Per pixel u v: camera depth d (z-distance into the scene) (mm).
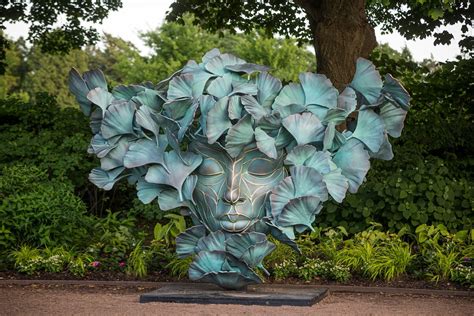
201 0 16797
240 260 7688
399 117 8031
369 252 9531
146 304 7613
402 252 9484
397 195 10797
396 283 9133
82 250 10094
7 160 13297
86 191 13805
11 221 9953
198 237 7930
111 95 8086
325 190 7508
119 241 10133
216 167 7758
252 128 7492
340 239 10266
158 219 13438
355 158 7836
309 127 7562
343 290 8867
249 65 7730
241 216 7684
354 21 12953
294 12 17609
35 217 9922
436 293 8680
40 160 13180
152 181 7828
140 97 7984
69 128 14531
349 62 13016
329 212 10953
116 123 7848
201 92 7734
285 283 9164
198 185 7844
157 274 9570
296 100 7715
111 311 7230
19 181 10805
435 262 9391
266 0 17375
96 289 8820
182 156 7805
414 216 10727
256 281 7812
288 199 7551
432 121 14516
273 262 9672
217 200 7754
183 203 7887
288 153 7672
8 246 10039
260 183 7738
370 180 11680
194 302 7652
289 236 7625
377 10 16688
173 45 38969
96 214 13727
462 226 11039
